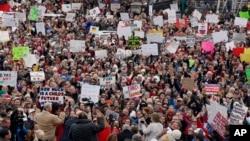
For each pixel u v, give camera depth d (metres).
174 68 43.75
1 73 34.06
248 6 75.94
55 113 24.06
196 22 61.53
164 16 66.75
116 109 29.39
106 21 63.16
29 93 31.64
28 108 27.64
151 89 35.47
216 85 36.75
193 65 44.75
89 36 52.94
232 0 83.50
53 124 23.50
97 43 50.03
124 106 30.98
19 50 42.75
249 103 35.09
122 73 40.19
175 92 34.47
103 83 37.03
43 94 29.56
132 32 57.16
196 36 56.28
